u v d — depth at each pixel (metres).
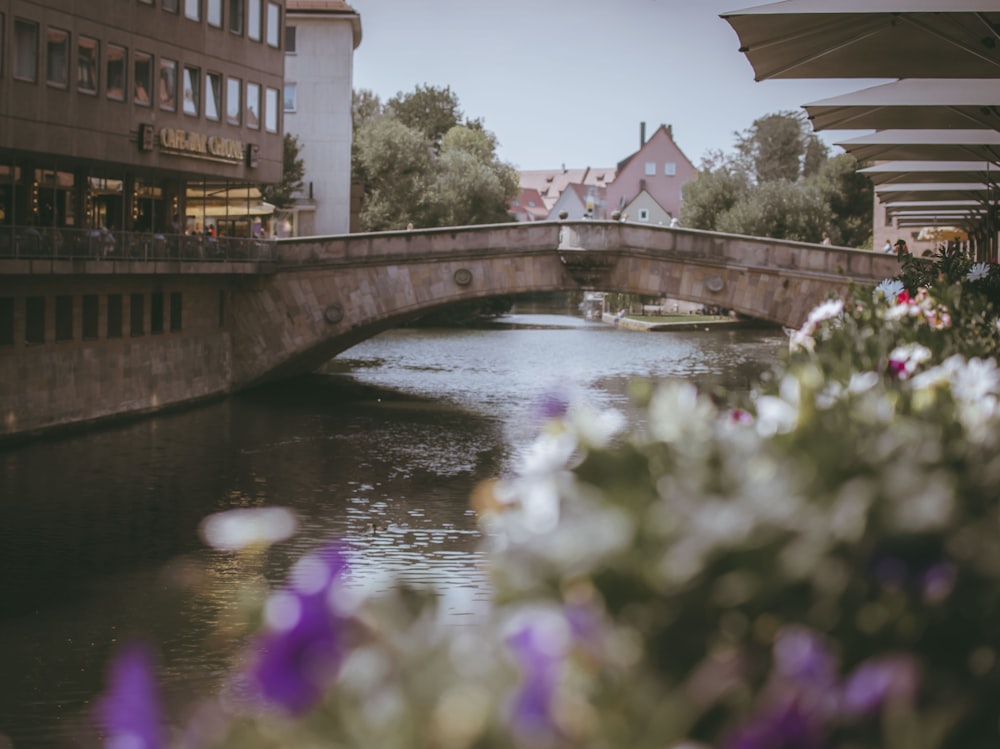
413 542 21.91
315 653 2.06
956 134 26.12
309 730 1.96
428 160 87.12
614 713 2.02
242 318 44.66
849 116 22.08
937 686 2.08
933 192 37.22
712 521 2.29
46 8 34.09
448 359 58.78
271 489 26.75
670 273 42.84
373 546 21.50
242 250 42.09
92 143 36.59
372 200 83.81
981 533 2.28
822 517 2.28
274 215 66.81
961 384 4.23
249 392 44.94
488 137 129.12
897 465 2.53
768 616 2.20
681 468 2.71
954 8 13.88
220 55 43.84
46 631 16.62
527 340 72.00
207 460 30.25
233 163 45.19
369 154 83.94
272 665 2.05
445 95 131.12
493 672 1.99
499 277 43.62
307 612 2.08
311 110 70.62
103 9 36.78
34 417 33.03
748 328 86.69
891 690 1.98
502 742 1.88
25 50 33.44
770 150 122.00
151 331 39.31
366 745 1.91
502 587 2.36
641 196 155.50
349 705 1.98
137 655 2.00
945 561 2.22
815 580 2.20
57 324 34.59
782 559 2.23
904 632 2.18
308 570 2.18
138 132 38.91
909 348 5.40
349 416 38.75
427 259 43.75
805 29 15.15
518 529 2.56
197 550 21.12
